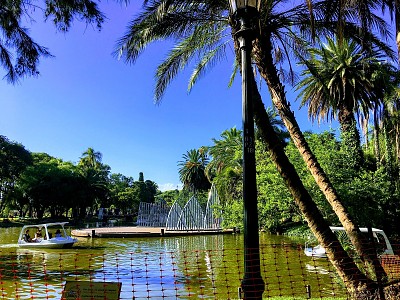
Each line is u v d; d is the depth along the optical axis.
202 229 39.03
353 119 21.70
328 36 10.51
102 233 32.94
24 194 62.44
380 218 20.00
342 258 7.02
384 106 23.02
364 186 19.16
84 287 4.56
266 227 23.53
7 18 8.05
